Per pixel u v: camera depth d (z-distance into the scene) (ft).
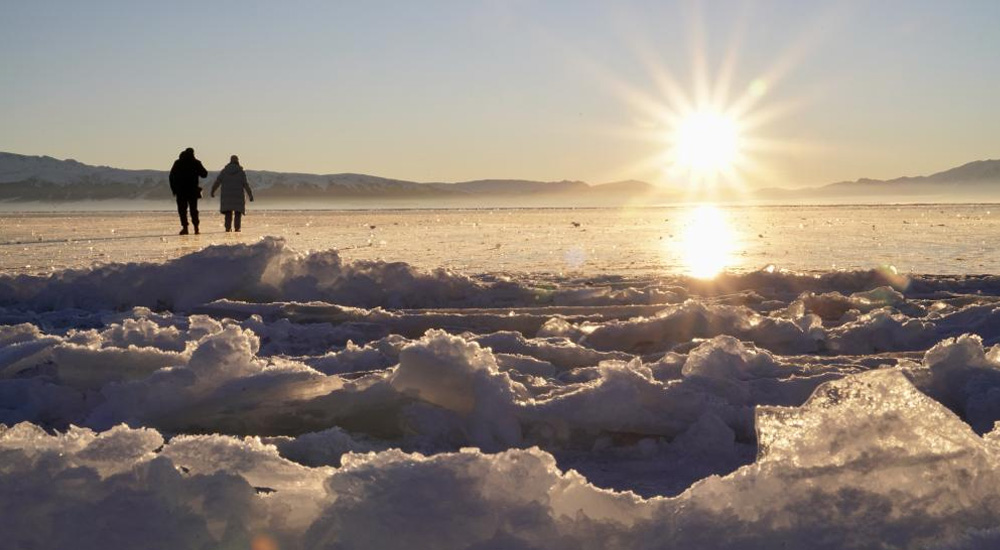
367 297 28.60
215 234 76.43
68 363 14.99
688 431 13.14
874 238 71.67
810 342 20.40
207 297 28.14
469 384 13.44
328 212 186.19
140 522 7.65
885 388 8.70
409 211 204.13
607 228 95.55
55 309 27.71
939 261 47.78
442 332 13.98
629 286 31.55
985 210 177.47
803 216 145.89
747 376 15.42
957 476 7.79
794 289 31.22
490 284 29.63
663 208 262.88
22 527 7.68
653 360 18.30
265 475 8.34
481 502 7.63
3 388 14.88
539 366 16.57
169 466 7.95
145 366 15.10
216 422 13.60
